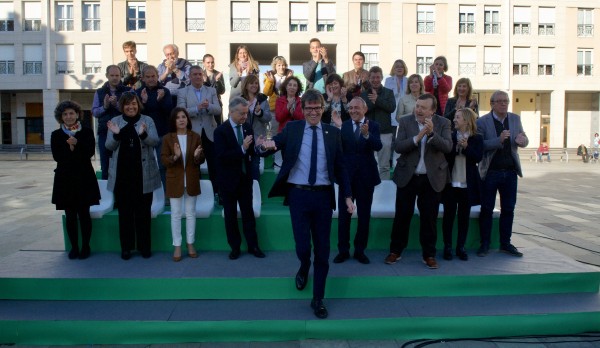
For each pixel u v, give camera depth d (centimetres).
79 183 549
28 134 3697
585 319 460
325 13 3278
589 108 3853
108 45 3341
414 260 562
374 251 603
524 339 451
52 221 941
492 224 621
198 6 3275
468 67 3491
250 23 3191
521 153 3575
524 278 506
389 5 3347
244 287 487
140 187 554
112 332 435
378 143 539
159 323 435
